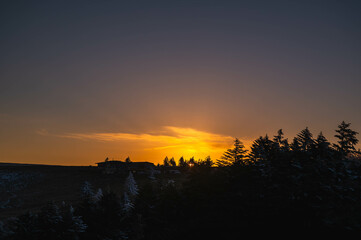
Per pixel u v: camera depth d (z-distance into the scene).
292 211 52.25
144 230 59.38
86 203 56.66
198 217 61.41
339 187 49.97
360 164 56.88
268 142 67.06
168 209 64.06
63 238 46.00
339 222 47.50
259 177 59.12
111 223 53.66
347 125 55.53
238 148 66.94
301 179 53.38
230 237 53.09
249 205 56.41
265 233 51.41
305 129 64.12
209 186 62.66
